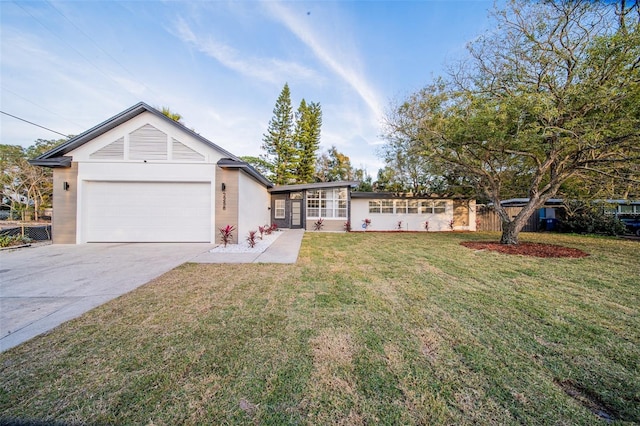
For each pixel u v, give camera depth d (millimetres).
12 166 17422
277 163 26453
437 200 15547
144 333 2586
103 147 8289
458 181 12914
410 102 10406
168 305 3322
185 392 1769
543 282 4461
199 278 4555
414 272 5074
